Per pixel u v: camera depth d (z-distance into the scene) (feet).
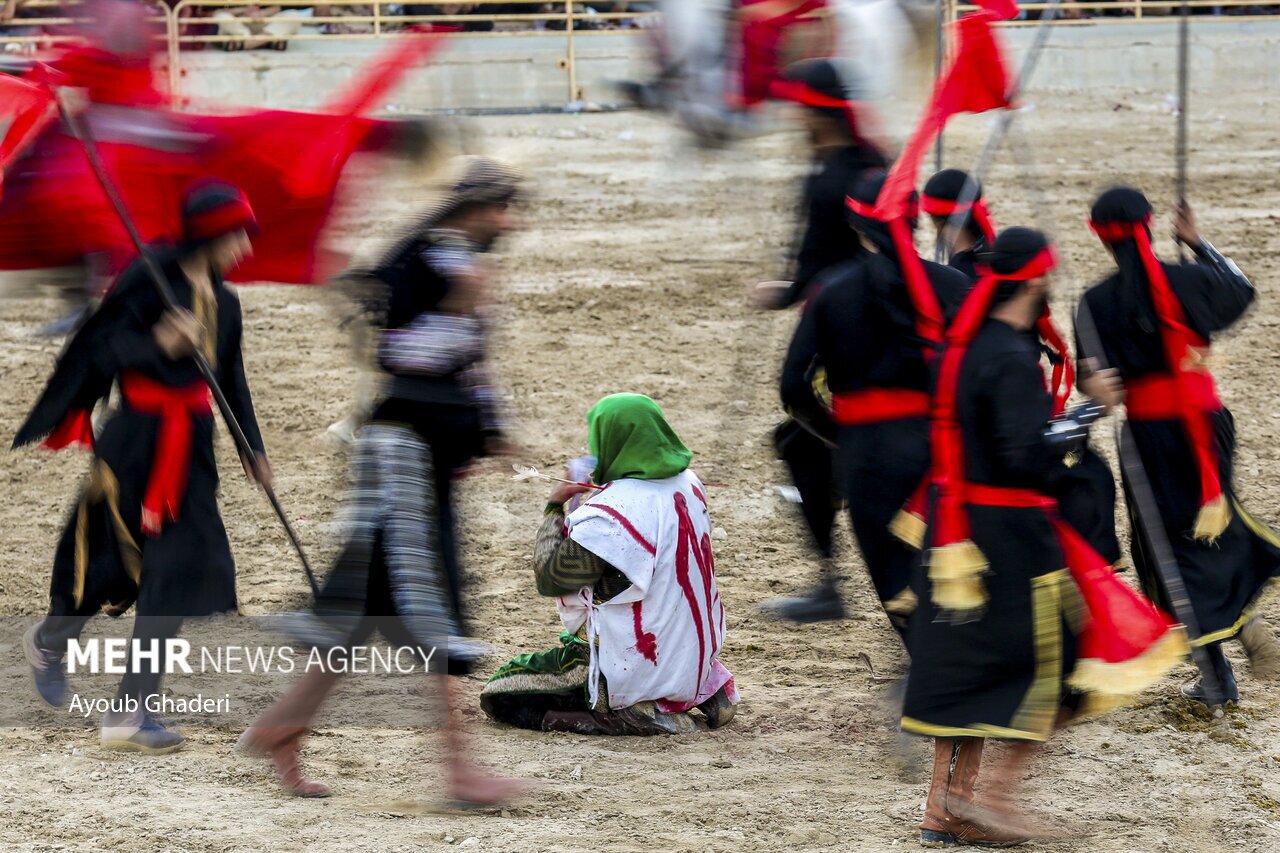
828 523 53.31
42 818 39.75
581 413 79.15
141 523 44.24
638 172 144.97
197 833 38.93
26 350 91.97
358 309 41.47
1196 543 46.44
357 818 40.09
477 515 65.41
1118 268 46.19
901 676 47.98
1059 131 170.71
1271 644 47.91
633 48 189.78
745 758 44.55
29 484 70.28
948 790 38.73
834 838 39.01
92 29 52.90
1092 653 37.65
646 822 39.91
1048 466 37.17
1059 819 40.04
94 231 53.47
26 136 50.52
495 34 184.65
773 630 54.39
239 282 55.42
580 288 103.71
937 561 37.86
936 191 47.91
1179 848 38.42
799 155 138.62
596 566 44.52
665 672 45.47
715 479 70.03
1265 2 198.49
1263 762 43.37
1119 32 206.69
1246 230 118.11
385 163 54.85
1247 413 78.33
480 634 53.36
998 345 37.55
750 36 116.88
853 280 45.29
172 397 43.83
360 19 185.16
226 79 186.39
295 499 67.56
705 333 93.81
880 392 45.01
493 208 40.78
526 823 39.88
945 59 81.56
